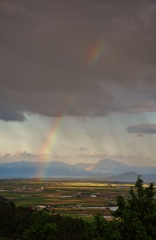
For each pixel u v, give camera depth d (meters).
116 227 48.03
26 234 49.66
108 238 46.81
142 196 51.53
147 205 51.12
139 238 46.62
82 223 80.38
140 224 47.84
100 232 47.75
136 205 50.91
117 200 51.66
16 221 79.75
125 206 51.44
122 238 47.66
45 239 49.22
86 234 49.19
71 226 78.38
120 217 50.81
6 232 73.94
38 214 51.81
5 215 83.25
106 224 48.06
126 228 47.97
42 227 49.59
